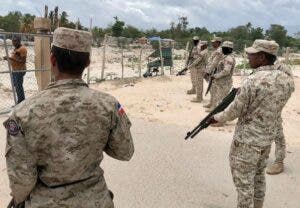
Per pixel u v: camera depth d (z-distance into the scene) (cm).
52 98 217
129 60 2556
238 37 7019
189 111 1030
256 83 386
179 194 508
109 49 2850
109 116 228
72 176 221
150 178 552
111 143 237
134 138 733
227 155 668
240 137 401
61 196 221
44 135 214
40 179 221
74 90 223
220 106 434
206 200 496
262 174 432
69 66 222
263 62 396
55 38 222
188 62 1288
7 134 213
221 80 886
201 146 708
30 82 1412
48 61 980
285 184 562
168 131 798
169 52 1812
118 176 552
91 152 226
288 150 722
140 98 1177
